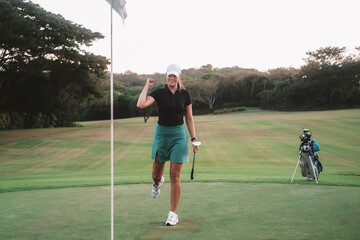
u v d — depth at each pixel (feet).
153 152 13.47
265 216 12.96
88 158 67.26
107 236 10.62
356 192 18.19
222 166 54.03
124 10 12.24
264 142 85.92
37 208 14.80
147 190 19.89
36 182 27.53
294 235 10.46
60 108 170.81
